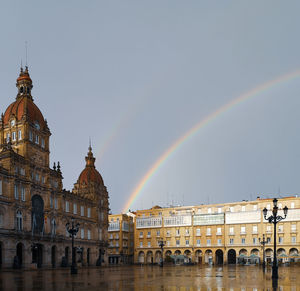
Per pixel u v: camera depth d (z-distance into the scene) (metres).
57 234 97.25
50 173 98.06
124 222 157.62
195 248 143.88
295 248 127.81
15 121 92.19
